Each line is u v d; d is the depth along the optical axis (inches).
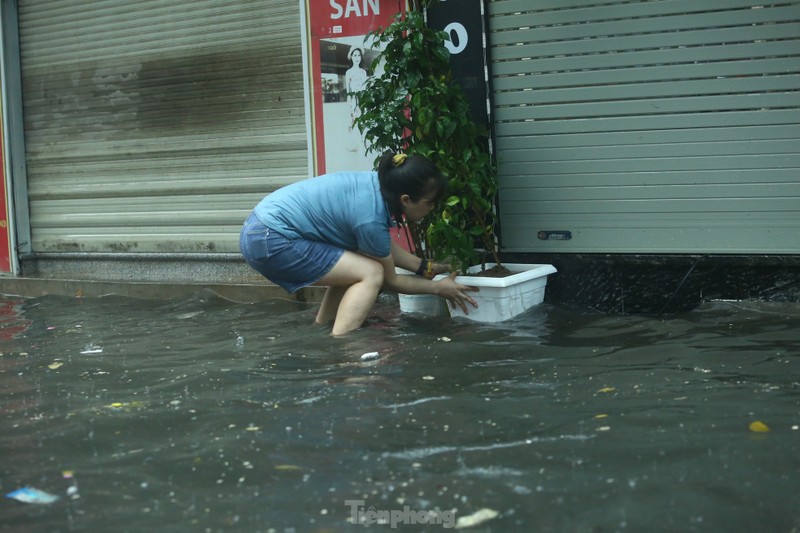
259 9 357.4
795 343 223.9
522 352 226.7
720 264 282.0
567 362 214.7
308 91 344.8
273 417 178.7
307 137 348.5
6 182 419.2
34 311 343.0
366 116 287.1
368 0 327.6
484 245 307.7
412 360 221.6
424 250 307.9
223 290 349.4
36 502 140.4
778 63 267.7
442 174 251.9
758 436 155.6
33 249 427.8
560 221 301.9
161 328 288.2
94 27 399.2
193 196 384.2
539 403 181.2
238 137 369.7
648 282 291.9
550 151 299.6
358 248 263.3
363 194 253.8
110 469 153.6
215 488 143.1
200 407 188.1
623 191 291.9
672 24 277.3
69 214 417.4
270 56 357.7
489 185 291.0
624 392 186.2
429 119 275.7
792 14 263.4
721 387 186.7
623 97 287.0
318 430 169.5
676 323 258.2
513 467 146.4
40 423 182.2
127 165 398.9
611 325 260.2
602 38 286.5
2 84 415.2
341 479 144.7
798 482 135.8
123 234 404.2
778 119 270.2
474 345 235.5
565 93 294.0
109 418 183.3
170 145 386.3
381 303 315.3
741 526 122.6
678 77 279.3
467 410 178.1
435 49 282.8
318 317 277.3
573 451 152.3
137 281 381.7
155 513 134.2
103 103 401.4
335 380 205.6
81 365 234.4
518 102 301.3
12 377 225.3
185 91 380.2
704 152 280.1
